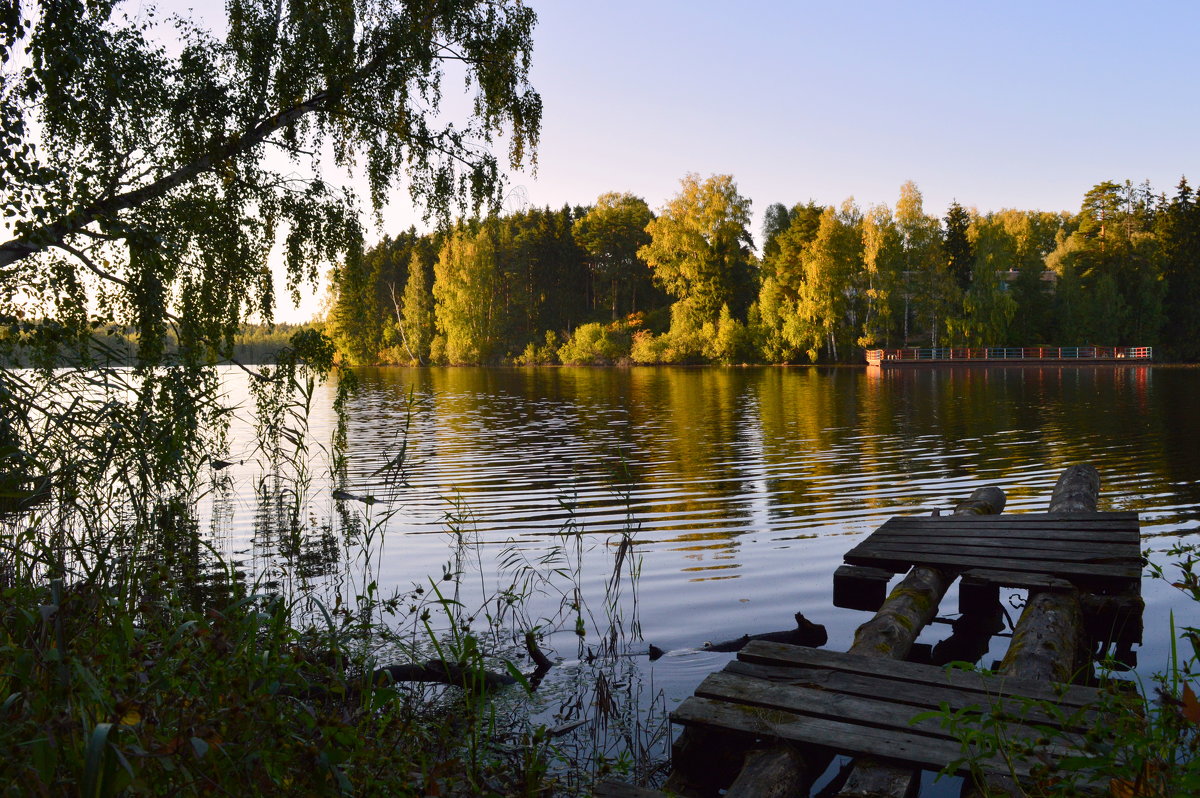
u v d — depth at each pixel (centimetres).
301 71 997
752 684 359
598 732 378
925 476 1178
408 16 1083
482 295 6731
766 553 739
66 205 720
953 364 5334
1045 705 241
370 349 7450
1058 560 586
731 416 2158
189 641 268
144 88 862
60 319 732
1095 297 6106
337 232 1027
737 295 6575
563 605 578
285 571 652
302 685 267
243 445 1555
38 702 180
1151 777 212
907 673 369
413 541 783
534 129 1180
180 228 888
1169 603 581
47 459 419
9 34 660
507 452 1472
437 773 249
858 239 5541
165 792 184
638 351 6178
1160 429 1722
